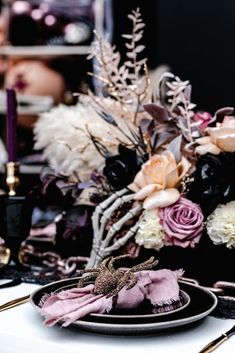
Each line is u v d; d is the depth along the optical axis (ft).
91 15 11.43
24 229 4.78
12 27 11.84
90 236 4.64
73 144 4.64
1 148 11.00
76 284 3.99
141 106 4.47
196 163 4.19
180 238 4.11
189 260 4.24
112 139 4.54
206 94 10.93
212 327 3.67
